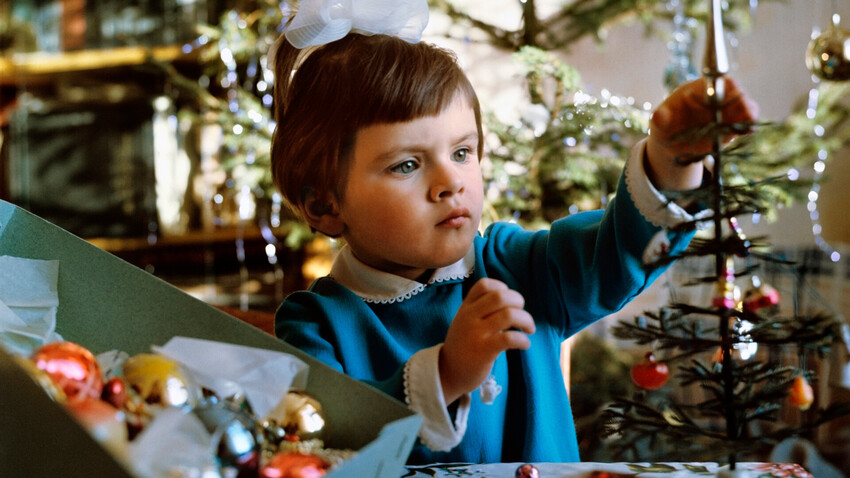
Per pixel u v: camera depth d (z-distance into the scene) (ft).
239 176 7.29
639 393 1.73
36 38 11.24
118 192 10.93
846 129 7.66
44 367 1.44
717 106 1.54
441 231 2.04
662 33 8.20
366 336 2.26
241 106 6.98
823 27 9.36
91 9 11.07
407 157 2.01
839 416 1.50
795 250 8.34
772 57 9.57
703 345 1.55
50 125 11.06
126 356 1.78
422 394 1.70
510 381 2.32
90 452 1.26
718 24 1.53
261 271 10.61
